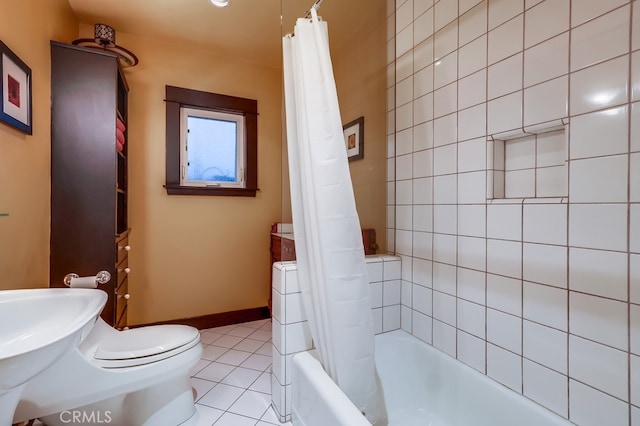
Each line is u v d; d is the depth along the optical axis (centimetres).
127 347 136
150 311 240
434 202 151
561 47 99
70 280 152
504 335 119
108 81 175
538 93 105
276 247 254
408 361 159
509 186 123
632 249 84
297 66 134
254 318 275
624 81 85
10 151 127
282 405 141
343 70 181
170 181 241
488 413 121
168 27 221
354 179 184
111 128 176
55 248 166
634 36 83
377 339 161
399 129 173
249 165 271
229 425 141
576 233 96
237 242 270
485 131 124
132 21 214
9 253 127
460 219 137
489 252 124
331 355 124
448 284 144
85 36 214
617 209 87
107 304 175
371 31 183
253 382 177
